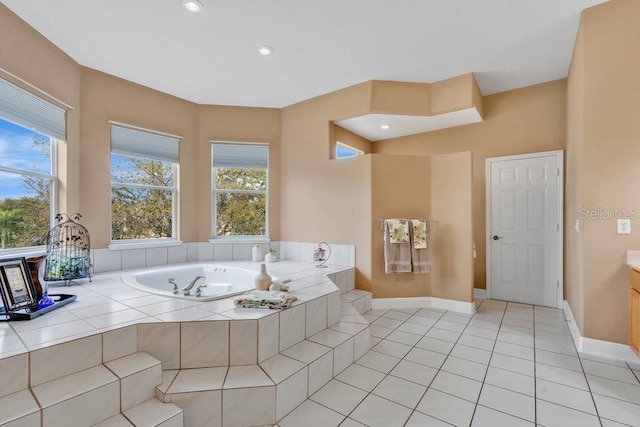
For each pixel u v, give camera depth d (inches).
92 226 136.7
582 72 102.0
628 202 95.5
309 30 110.9
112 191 148.3
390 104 151.7
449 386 84.2
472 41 118.5
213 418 69.2
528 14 102.7
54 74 117.8
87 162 134.8
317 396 80.6
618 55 96.5
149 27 108.2
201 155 177.6
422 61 133.3
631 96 94.9
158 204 165.2
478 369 93.2
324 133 168.2
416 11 100.9
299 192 178.5
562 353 103.2
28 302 84.2
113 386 64.4
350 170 159.8
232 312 86.8
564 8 100.0
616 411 73.1
